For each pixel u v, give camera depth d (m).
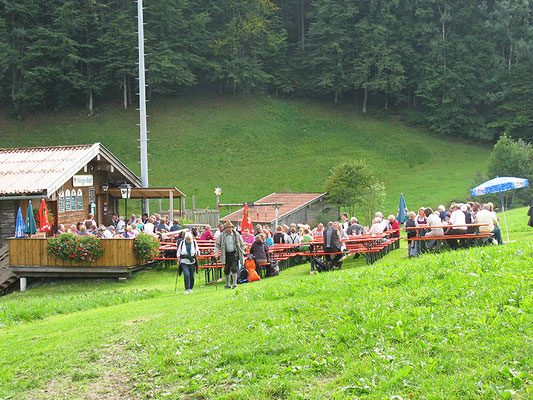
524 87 78.19
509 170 52.22
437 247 18.53
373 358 6.61
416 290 9.04
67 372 8.23
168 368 7.74
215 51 84.44
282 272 19.23
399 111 87.12
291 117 80.50
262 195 60.47
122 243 20.95
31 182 24.48
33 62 76.50
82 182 29.02
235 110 80.00
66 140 70.12
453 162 70.62
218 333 8.81
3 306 15.91
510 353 6.02
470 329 6.87
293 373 6.68
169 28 80.44
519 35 84.75
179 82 77.94
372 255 18.22
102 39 78.00
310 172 65.38
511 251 11.62
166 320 10.45
